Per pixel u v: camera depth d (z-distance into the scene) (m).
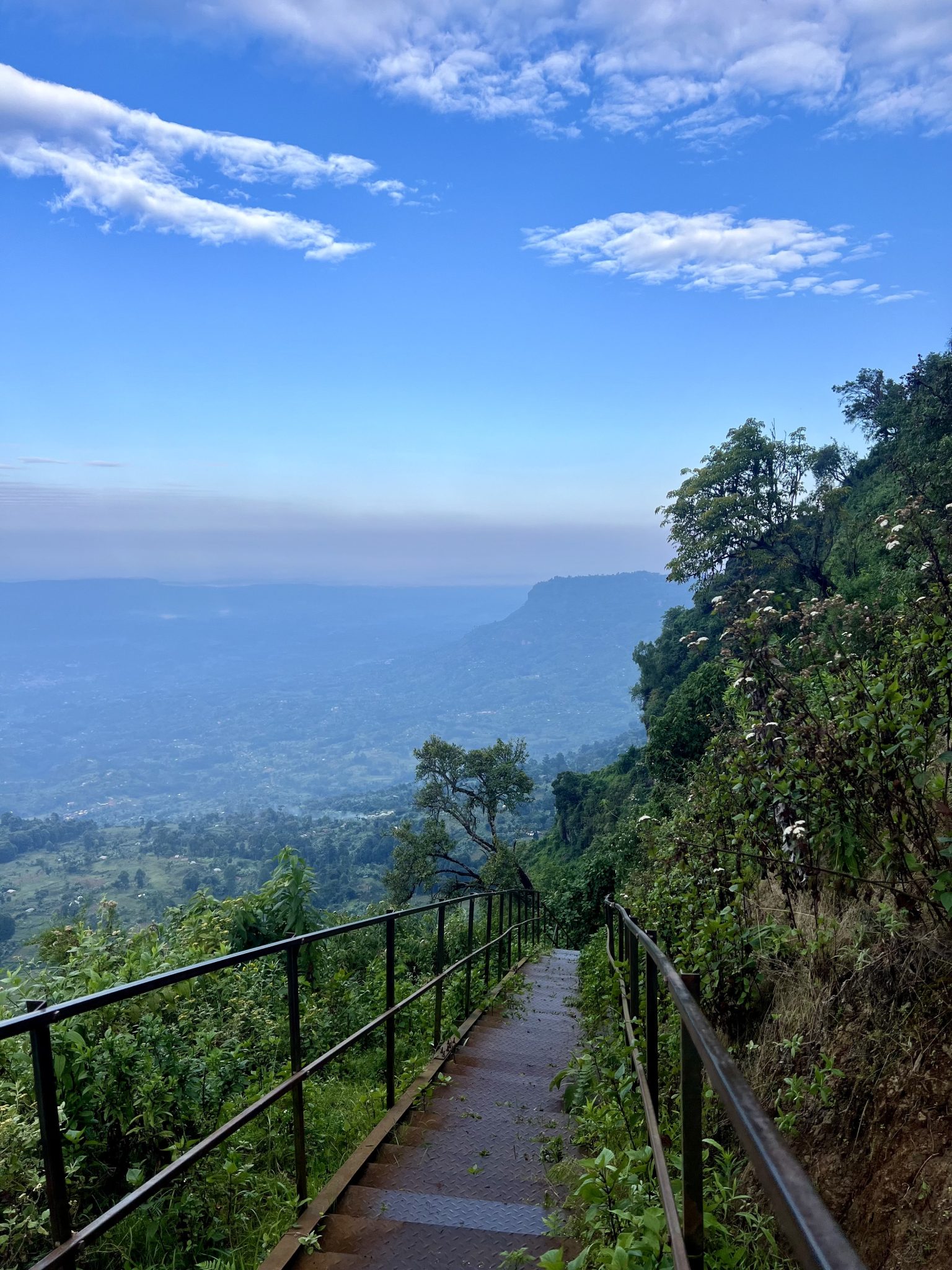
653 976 3.40
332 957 9.52
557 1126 5.16
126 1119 4.43
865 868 4.42
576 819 58.94
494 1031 8.16
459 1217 3.89
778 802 4.74
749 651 5.23
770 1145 0.98
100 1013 4.96
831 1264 0.69
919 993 3.55
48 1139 2.37
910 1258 2.84
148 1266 3.70
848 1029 3.82
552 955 15.74
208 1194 4.14
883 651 5.28
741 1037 4.91
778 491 28.72
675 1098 4.47
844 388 35.38
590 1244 3.10
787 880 4.76
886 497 29.41
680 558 29.67
